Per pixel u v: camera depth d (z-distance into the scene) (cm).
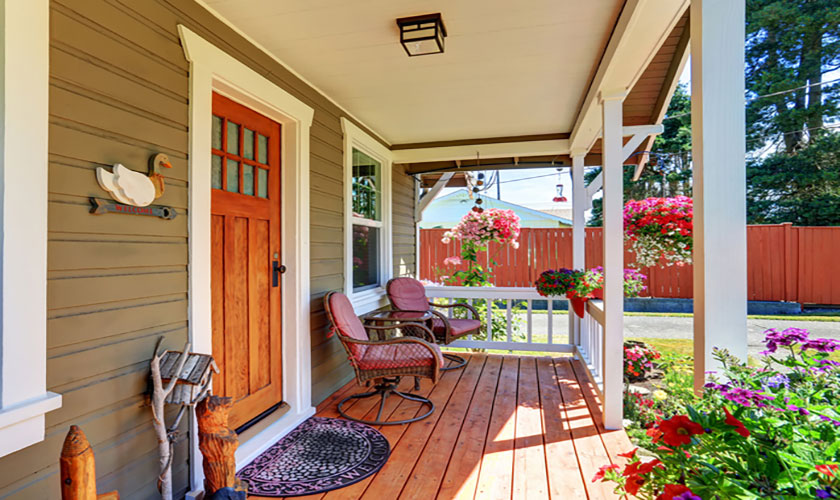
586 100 330
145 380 174
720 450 94
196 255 199
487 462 230
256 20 223
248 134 260
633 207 332
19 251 128
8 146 126
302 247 294
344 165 363
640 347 399
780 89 1128
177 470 192
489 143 466
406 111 375
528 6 211
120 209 162
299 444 250
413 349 300
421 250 855
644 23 200
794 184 1108
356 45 252
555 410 307
